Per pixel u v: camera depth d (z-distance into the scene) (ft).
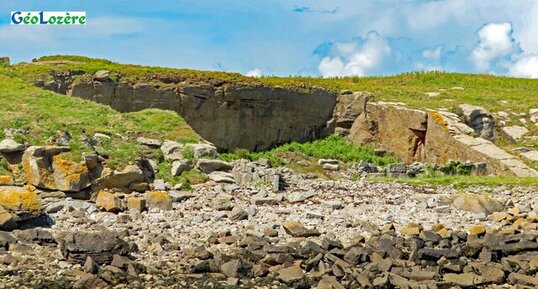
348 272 50.88
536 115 132.87
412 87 159.53
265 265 51.34
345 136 143.23
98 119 97.50
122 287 46.88
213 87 131.54
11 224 60.03
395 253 55.62
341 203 77.51
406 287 47.67
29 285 46.21
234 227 65.67
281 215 71.41
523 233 64.59
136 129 97.91
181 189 81.61
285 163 124.88
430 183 90.17
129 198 71.72
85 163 75.00
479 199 76.38
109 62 144.46
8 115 87.92
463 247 57.41
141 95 126.31
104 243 52.03
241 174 89.71
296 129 140.67
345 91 145.59
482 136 129.18
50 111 96.32
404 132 133.08
